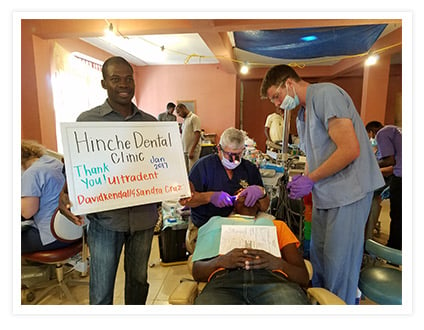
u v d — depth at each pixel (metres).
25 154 1.74
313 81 6.32
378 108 4.34
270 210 2.28
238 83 6.30
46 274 1.81
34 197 1.60
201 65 5.79
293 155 3.05
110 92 1.17
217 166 1.66
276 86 1.38
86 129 1.06
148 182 1.17
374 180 1.25
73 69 3.93
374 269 1.35
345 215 1.24
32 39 2.90
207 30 2.84
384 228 3.01
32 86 2.97
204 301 1.05
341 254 1.26
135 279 1.34
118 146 1.12
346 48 3.81
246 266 1.15
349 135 1.15
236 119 6.09
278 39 3.53
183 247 2.23
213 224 1.39
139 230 1.26
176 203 2.48
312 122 1.28
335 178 1.25
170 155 1.22
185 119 4.06
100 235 1.20
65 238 1.64
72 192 1.03
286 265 1.18
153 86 5.98
